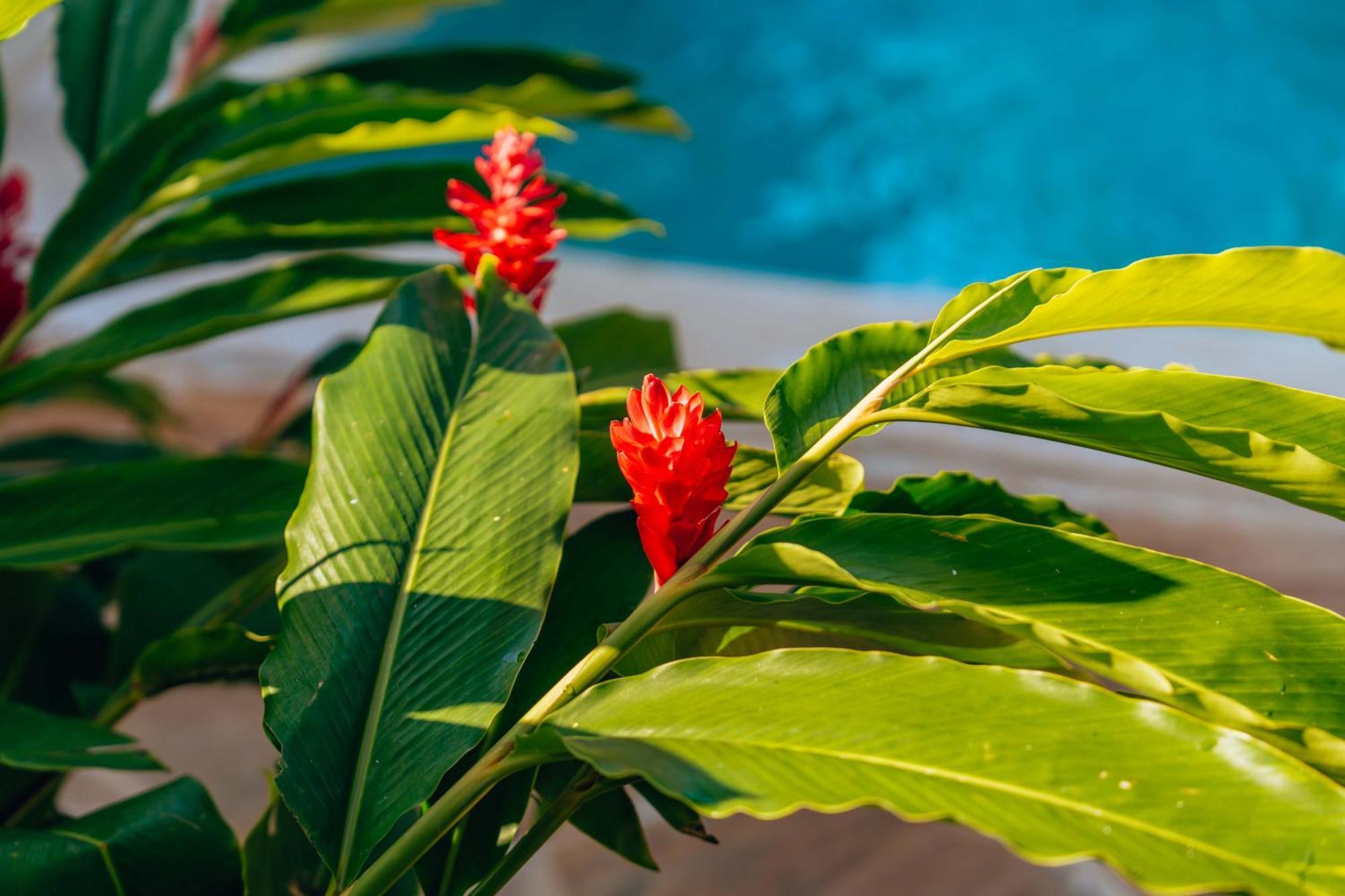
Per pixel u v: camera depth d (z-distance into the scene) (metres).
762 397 1.96
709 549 1.70
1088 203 13.75
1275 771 1.54
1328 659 1.61
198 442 4.95
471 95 2.41
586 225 2.26
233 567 2.24
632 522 1.93
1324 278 1.62
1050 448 5.81
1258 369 7.03
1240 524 5.29
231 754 3.30
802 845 3.09
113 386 3.14
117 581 2.32
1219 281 1.64
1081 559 1.67
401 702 1.71
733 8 16.67
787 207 13.79
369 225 2.21
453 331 1.90
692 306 7.65
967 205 13.81
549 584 1.75
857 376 1.83
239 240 2.28
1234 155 14.25
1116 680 1.60
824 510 1.90
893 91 15.48
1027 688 1.59
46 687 2.23
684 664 1.65
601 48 15.95
